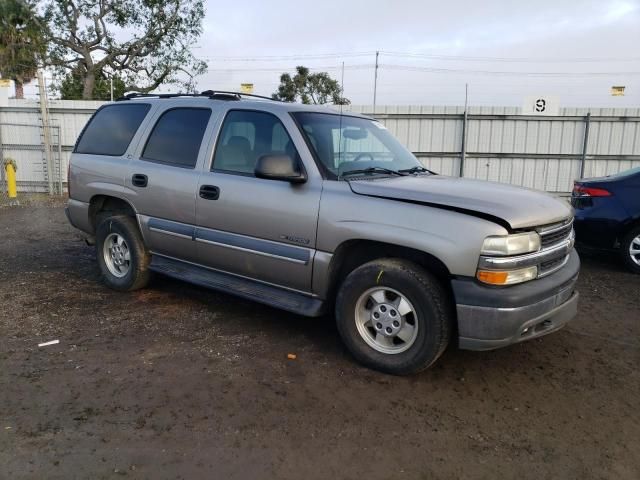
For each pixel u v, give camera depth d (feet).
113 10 89.76
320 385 12.04
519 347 14.42
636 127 44.01
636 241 22.39
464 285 11.28
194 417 10.63
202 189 15.21
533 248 11.67
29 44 85.05
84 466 9.07
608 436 10.27
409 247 11.82
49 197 46.34
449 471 9.16
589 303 18.51
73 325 15.39
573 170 45.52
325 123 14.73
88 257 23.95
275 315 16.46
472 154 46.11
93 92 92.58
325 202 12.92
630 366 13.39
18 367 12.66
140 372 12.50
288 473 9.01
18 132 49.03
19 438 9.81
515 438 10.16
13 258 23.65
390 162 15.23
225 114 15.42
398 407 11.18
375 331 12.86
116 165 17.78
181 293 18.45
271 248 13.92
